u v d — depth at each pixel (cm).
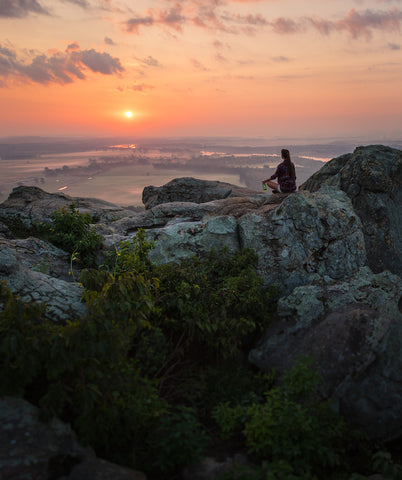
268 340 562
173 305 561
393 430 432
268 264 752
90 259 898
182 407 402
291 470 332
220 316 556
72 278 827
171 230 827
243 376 508
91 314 436
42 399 344
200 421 431
